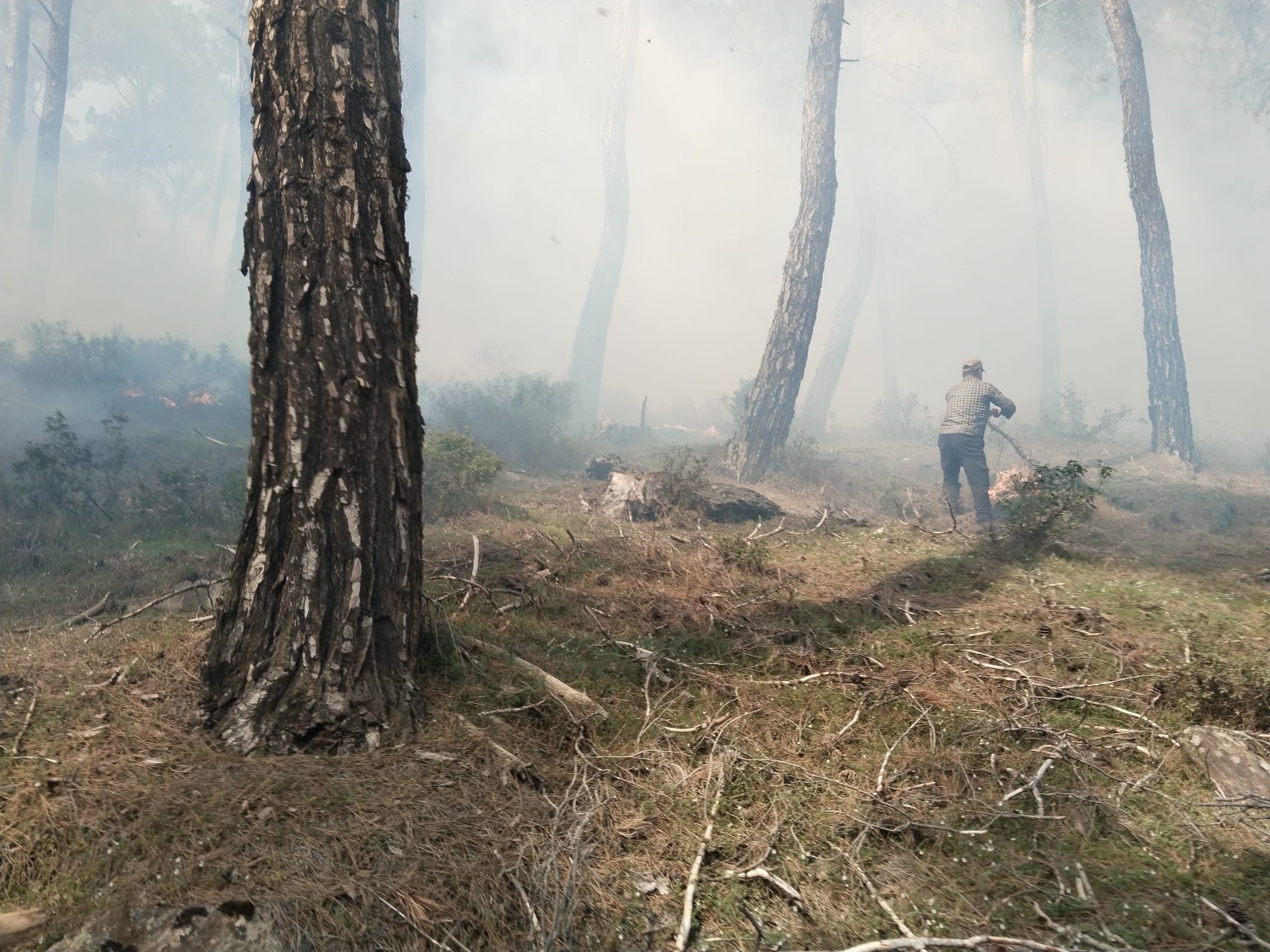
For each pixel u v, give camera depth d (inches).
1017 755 135.8
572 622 192.5
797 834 116.6
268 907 94.7
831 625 193.5
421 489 144.5
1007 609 207.5
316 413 134.3
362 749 127.3
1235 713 150.9
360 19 138.5
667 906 104.5
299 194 135.3
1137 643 183.6
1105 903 103.7
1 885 100.2
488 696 145.3
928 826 116.3
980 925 100.4
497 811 113.7
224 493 306.0
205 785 113.3
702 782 126.6
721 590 217.8
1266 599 228.5
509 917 99.0
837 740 139.9
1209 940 97.7
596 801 119.3
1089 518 297.7
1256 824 119.0
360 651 132.7
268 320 135.0
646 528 313.3
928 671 166.7
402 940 94.3
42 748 124.3
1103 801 122.7
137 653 156.2
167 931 92.6
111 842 104.0
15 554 244.8
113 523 289.3
